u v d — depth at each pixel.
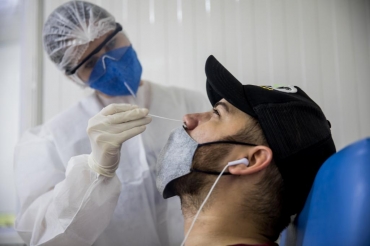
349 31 2.10
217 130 1.06
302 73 2.09
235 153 1.02
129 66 1.60
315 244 0.87
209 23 2.15
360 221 0.75
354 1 2.12
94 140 1.20
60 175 1.50
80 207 1.22
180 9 2.19
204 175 1.03
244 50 2.12
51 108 2.26
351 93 2.07
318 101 2.08
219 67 1.12
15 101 2.39
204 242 1.01
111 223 1.49
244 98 1.05
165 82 2.18
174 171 1.05
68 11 1.55
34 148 1.56
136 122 1.23
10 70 2.42
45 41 1.60
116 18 2.26
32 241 1.31
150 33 2.21
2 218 2.26
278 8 2.11
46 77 2.29
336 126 2.06
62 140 1.57
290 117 1.00
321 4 2.11
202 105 1.80
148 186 1.54
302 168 1.01
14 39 2.43
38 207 1.37
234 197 1.02
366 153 0.80
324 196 0.87
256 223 1.03
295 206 1.06
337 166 0.86
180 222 1.55
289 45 2.10
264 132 1.00
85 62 1.55
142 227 1.50
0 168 2.35
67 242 1.27
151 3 2.22
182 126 1.14
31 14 2.29
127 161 1.58
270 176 1.01
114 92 1.64
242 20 2.13
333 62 2.09
